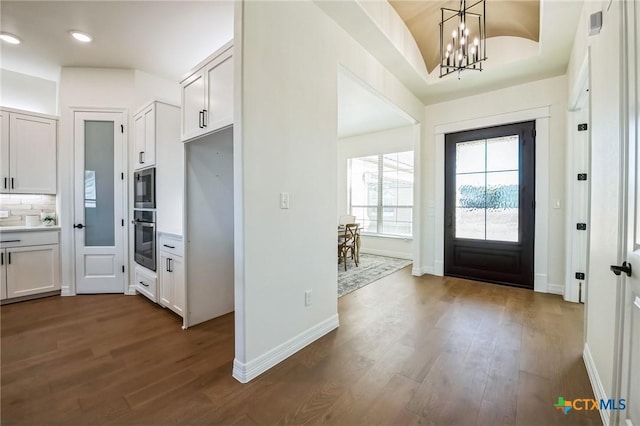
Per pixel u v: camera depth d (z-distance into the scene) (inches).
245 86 70.3
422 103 171.9
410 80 141.3
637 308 43.2
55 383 69.4
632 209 46.8
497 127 153.2
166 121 124.2
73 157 140.1
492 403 62.6
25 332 97.2
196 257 103.7
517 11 111.0
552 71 132.0
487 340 91.4
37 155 136.0
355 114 204.2
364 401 63.3
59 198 139.9
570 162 127.2
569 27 99.7
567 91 130.7
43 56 131.6
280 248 80.2
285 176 81.3
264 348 75.9
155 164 120.8
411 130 234.5
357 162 271.4
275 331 79.0
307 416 58.8
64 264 138.8
